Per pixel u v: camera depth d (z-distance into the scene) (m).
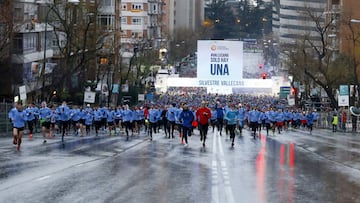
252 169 24.28
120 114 50.81
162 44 169.62
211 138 44.03
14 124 30.72
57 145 34.75
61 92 69.12
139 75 115.12
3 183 19.30
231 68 98.69
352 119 69.31
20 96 47.41
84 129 54.69
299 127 73.38
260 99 109.06
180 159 27.69
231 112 36.28
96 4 74.00
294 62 94.81
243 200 17.06
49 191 17.95
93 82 81.00
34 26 71.44
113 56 88.69
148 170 23.28
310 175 22.86
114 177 21.14
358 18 102.25
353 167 26.09
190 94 117.12
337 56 94.06
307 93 99.31
